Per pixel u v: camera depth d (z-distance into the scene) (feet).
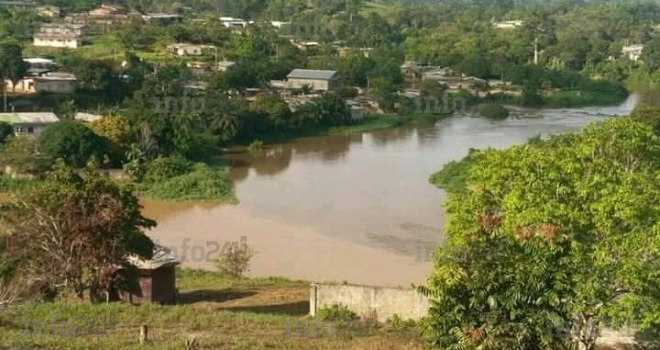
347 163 297.74
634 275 78.64
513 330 79.87
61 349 85.76
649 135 107.45
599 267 80.28
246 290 142.61
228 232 204.23
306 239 198.18
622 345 93.71
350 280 165.48
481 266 81.87
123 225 115.75
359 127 372.99
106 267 116.57
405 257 183.52
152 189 247.70
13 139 267.80
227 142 327.67
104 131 273.75
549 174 93.61
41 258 114.32
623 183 90.74
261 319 104.83
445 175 264.31
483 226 91.76
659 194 89.71
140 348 86.58
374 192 249.14
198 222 214.90
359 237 200.13
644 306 79.15
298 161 302.86
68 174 121.08
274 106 350.64
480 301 80.59
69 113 328.08
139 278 126.00
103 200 115.34
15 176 248.52
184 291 141.79
